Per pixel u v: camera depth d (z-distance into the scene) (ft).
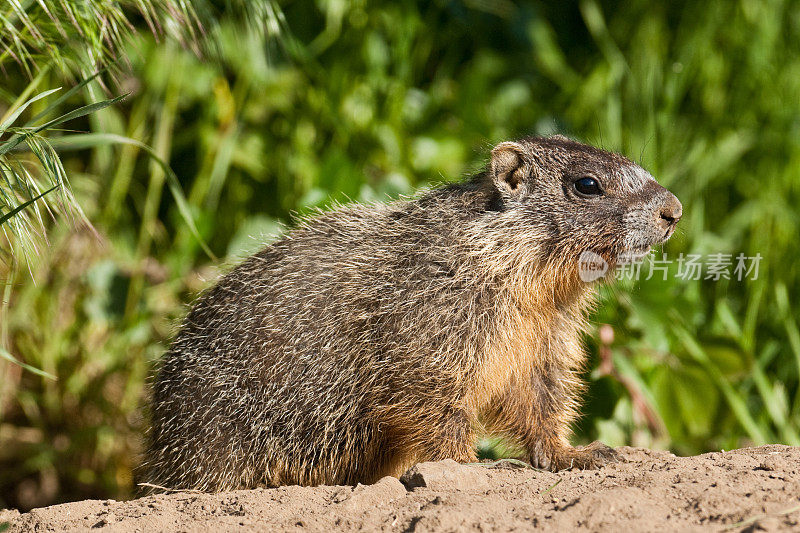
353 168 37.40
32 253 29.43
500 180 26.63
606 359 32.73
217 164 38.99
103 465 37.68
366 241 26.84
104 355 37.81
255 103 41.06
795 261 39.34
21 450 37.47
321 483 26.61
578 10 46.65
